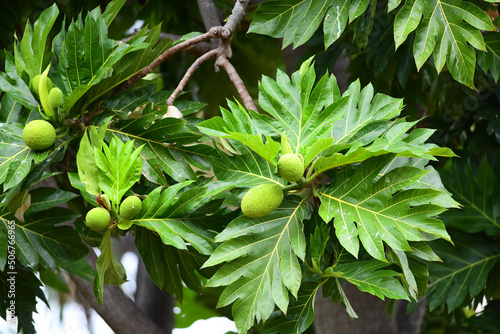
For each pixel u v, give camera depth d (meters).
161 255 3.58
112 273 3.45
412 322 5.36
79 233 3.85
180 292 3.62
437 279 4.50
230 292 3.26
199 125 3.34
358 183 3.29
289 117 3.41
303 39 3.84
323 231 3.33
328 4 3.85
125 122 3.51
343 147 3.31
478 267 4.50
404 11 3.70
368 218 3.25
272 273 3.28
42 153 3.38
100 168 3.30
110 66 3.45
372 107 3.46
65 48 3.56
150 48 3.55
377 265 3.31
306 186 3.29
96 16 3.50
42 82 3.35
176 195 3.47
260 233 3.30
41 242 3.83
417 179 3.25
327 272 3.33
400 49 4.38
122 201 3.36
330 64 4.54
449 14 3.71
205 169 3.53
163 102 3.59
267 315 3.24
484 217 4.48
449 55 3.71
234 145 3.39
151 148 3.53
